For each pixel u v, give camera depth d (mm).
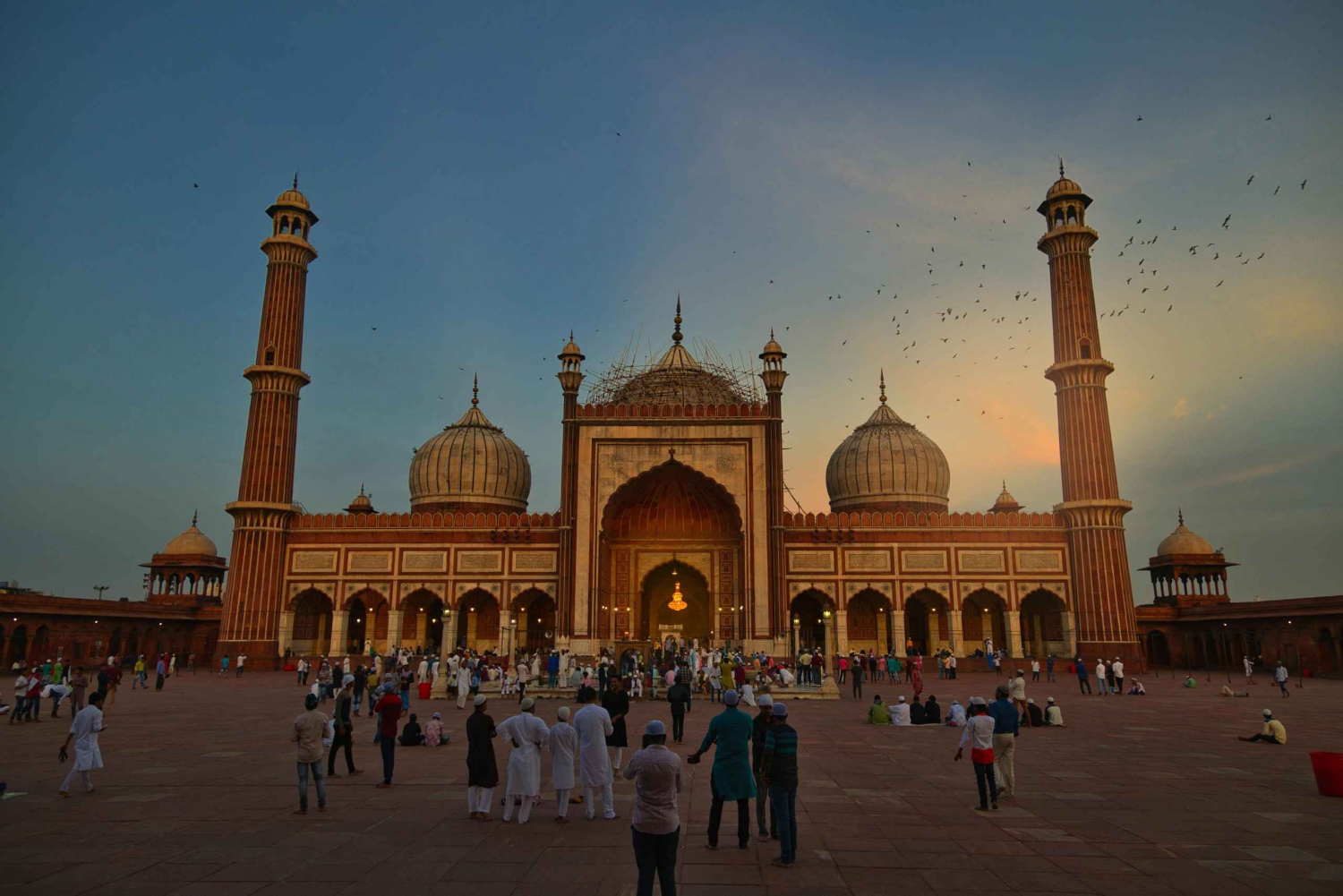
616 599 29250
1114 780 8414
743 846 5875
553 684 19578
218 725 13109
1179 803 7316
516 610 29391
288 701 17500
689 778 8641
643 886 4285
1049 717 13156
